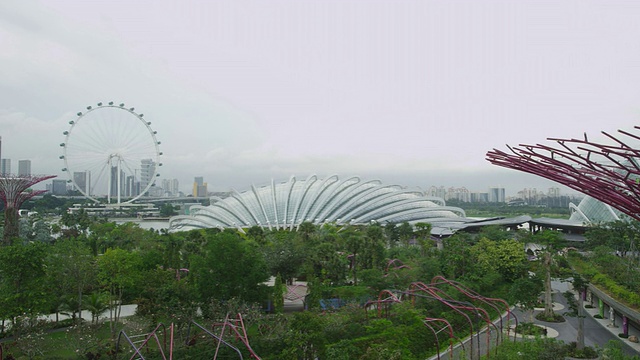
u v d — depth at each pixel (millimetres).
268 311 78375
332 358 48406
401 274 84625
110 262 67500
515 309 82125
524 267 95250
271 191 188750
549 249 83438
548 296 78250
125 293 83125
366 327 60625
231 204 186750
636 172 22484
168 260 91312
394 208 180750
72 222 166625
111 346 58094
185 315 58000
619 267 84375
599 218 161625
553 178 25812
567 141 24219
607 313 78938
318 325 53875
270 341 54531
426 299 72625
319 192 182875
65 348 59812
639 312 61406
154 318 61469
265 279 72812
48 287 67875
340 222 167375
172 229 185375
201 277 67812
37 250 63062
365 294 79062
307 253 96875
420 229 138000
